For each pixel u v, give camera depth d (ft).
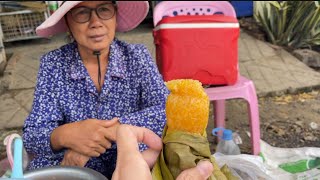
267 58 14.89
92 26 4.27
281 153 6.37
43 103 4.63
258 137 7.75
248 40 16.92
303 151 6.19
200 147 3.09
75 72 4.68
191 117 3.11
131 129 3.19
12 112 11.34
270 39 16.56
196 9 8.48
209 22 6.90
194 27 6.86
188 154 3.00
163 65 7.07
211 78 7.20
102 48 4.42
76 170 3.55
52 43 17.54
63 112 4.72
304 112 10.82
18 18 17.34
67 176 3.54
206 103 3.19
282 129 9.88
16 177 3.25
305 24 15.21
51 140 4.33
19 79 13.71
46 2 17.38
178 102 3.14
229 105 11.32
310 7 15.11
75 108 4.70
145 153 3.31
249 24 18.92
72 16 4.31
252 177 4.34
